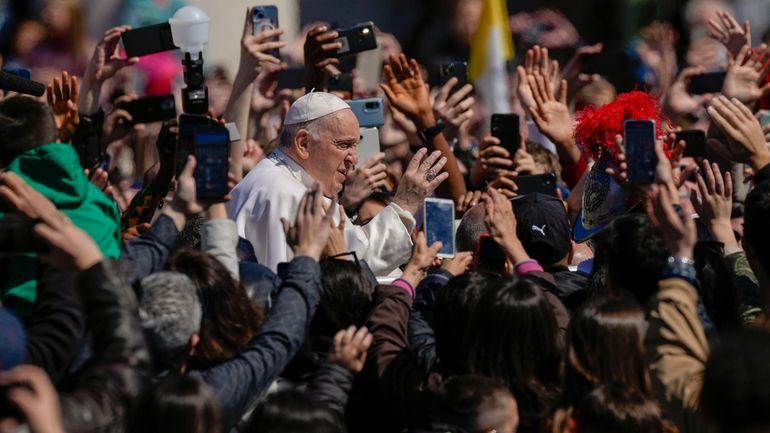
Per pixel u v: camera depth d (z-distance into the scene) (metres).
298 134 23.55
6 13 35.91
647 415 14.86
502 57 33.44
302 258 16.53
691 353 15.16
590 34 45.00
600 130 21.42
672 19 43.12
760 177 20.33
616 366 15.82
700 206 20.11
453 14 40.88
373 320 18.00
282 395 14.65
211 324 16.23
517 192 24.89
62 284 16.09
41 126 17.14
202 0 37.34
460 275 17.50
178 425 13.39
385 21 41.75
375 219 22.61
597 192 21.31
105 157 25.33
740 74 26.34
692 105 32.06
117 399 13.42
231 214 23.31
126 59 23.09
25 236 15.55
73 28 35.94
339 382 16.38
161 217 16.53
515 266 18.78
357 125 23.70
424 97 25.27
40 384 12.10
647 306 15.89
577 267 22.61
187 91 21.59
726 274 18.02
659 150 16.38
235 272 17.39
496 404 15.49
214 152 16.69
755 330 12.91
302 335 16.08
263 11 25.08
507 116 25.62
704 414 13.03
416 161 22.80
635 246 16.89
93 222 16.95
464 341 16.86
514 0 45.59
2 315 14.27
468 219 22.02
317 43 25.53
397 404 17.34
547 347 16.75
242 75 24.80
